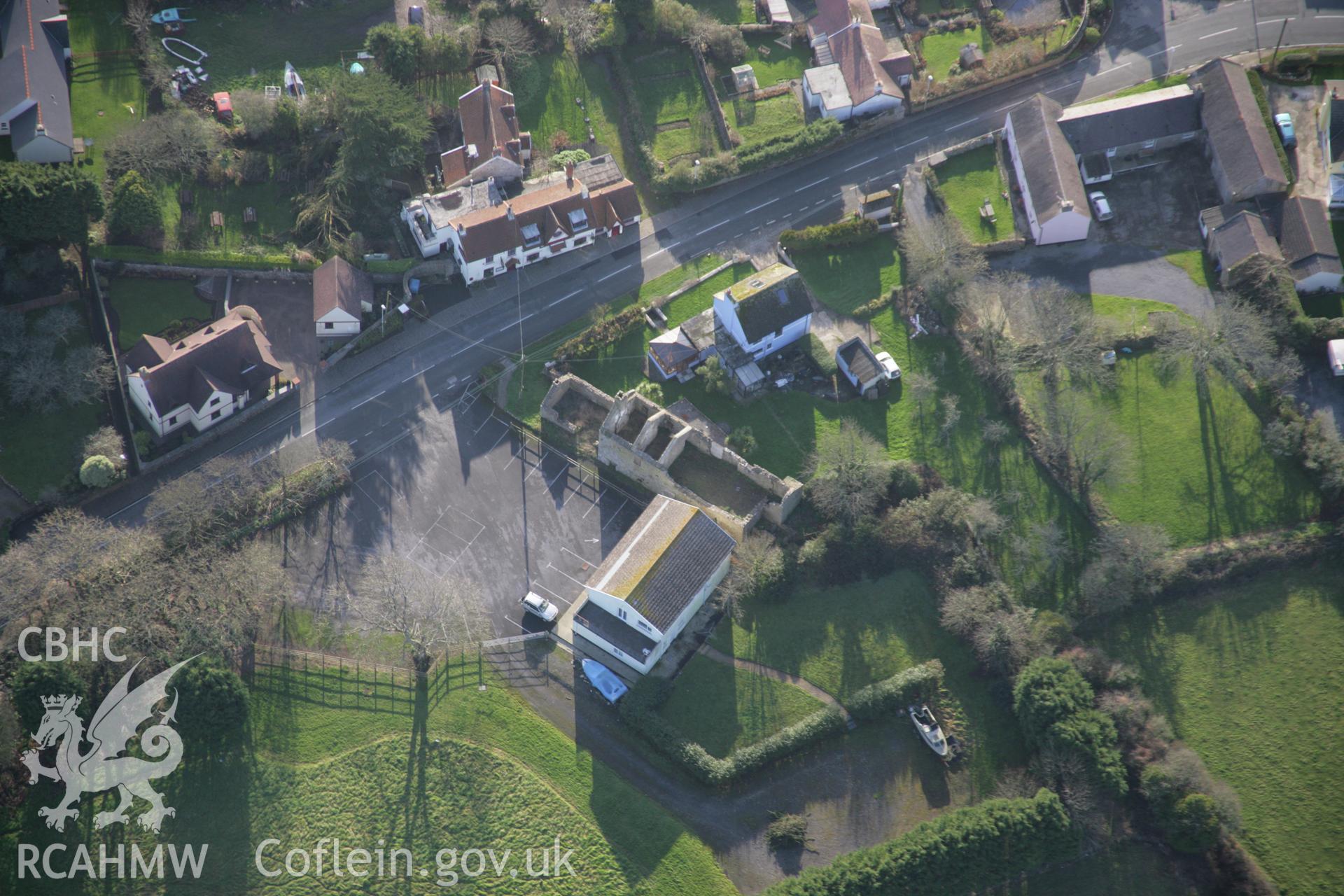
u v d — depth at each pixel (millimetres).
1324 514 137625
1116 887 120062
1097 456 139500
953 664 132500
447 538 142250
